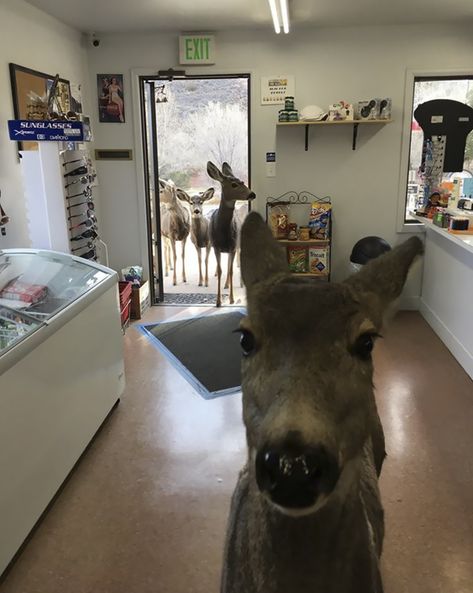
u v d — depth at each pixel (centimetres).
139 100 519
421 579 217
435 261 494
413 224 531
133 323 514
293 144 520
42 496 246
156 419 341
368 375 100
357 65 498
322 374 91
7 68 376
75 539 240
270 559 101
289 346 94
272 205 526
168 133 675
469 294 400
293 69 502
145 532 244
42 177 382
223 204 524
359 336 97
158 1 402
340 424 92
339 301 98
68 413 273
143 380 395
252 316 100
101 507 261
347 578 104
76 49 493
